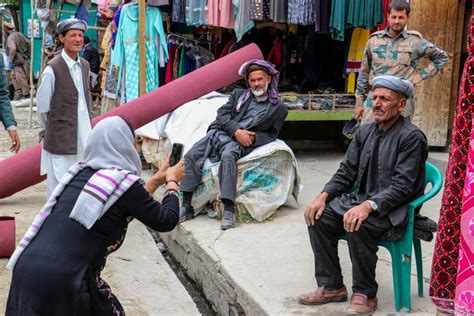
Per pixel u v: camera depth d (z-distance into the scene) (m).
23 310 2.43
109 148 2.61
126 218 2.59
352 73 7.28
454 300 2.69
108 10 8.28
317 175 6.73
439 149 7.39
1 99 5.36
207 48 8.14
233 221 4.91
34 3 10.48
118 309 2.64
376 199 3.24
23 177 5.62
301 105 7.19
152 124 6.42
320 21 6.64
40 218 2.55
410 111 5.14
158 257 4.70
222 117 5.18
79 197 2.47
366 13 6.61
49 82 4.68
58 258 2.44
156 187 2.88
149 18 6.99
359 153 3.53
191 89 6.04
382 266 4.12
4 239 4.50
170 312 3.84
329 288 3.51
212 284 4.32
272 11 6.62
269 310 3.44
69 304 2.42
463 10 7.03
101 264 2.55
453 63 7.11
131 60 7.00
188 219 5.14
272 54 7.76
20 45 13.73
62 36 4.73
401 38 5.24
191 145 5.77
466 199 2.46
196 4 6.93
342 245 4.52
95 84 11.12
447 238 2.81
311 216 3.45
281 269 4.07
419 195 3.34
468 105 2.68
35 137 9.48
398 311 3.39
